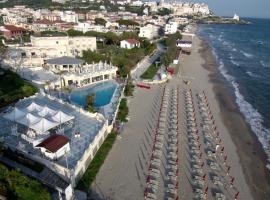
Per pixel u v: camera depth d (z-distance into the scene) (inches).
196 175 1665.8
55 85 2878.9
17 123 1887.3
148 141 2009.1
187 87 3395.7
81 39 4234.7
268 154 2001.7
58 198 1316.4
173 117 2434.8
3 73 2822.3
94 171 1615.4
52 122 1792.6
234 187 1605.6
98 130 1945.1
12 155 1517.0
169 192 1507.1
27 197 1157.7
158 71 3969.0
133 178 1599.4
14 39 4800.7
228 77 4015.8
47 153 1551.4
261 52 6323.8
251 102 3041.3
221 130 2301.9
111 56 3959.2
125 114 2422.5
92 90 2925.7
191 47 6382.9
